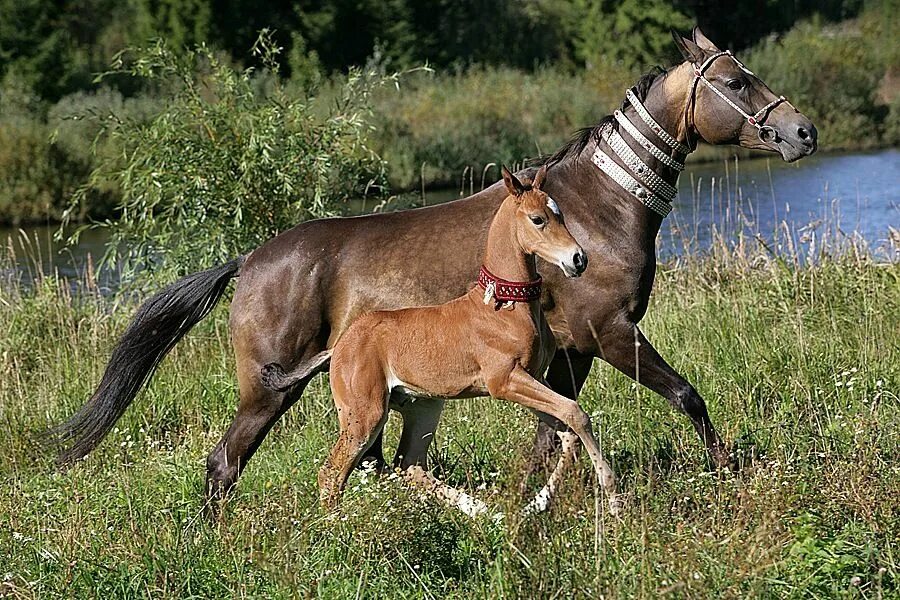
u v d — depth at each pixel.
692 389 8.65
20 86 42.19
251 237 14.57
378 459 8.85
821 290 12.54
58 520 8.08
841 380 10.17
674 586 5.90
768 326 11.93
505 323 7.90
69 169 31.39
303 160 14.42
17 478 9.95
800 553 6.66
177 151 14.23
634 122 8.91
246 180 14.17
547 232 7.70
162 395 12.01
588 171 8.93
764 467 8.09
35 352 13.88
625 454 8.98
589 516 7.06
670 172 8.93
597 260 8.68
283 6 53.84
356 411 8.08
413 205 16.70
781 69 42.91
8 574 7.09
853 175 29.47
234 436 8.93
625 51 56.00
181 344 13.62
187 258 14.54
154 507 8.47
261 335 8.85
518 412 9.77
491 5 60.25
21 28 47.25
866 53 48.00
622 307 8.71
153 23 52.19
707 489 7.61
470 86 44.06
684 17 56.00
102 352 13.61
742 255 14.22
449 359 8.03
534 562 6.26
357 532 7.15
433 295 8.69
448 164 35.34
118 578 7.02
